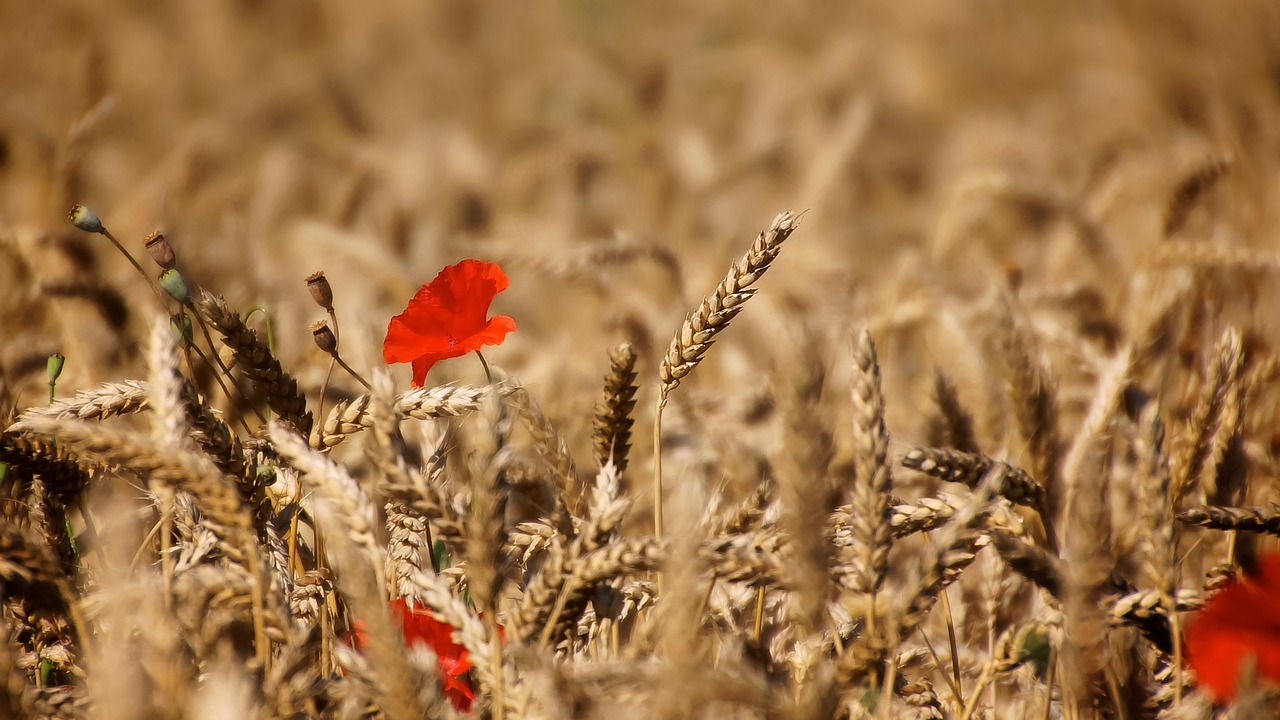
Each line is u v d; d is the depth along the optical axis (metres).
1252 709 2.70
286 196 5.50
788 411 2.69
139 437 2.72
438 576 2.83
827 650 2.78
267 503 2.81
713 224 5.51
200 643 2.73
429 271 4.41
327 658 2.79
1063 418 3.18
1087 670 2.73
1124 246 4.28
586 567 2.72
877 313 3.75
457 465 2.98
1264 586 2.75
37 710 2.74
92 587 2.82
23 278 3.30
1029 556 2.73
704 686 2.68
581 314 4.09
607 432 2.83
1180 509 2.89
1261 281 3.48
